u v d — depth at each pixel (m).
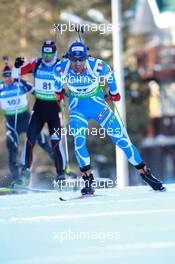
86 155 15.68
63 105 19.08
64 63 15.62
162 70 66.50
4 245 9.38
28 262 8.16
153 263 7.94
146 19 63.84
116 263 7.96
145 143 68.75
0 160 57.19
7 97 23.61
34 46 58.31
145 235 9.81
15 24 58.75
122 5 62.41
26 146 20.70
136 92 62.59
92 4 60.25
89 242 9.44
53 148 20.84
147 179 15.98
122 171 29.38
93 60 15.55
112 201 14.16
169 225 10.59
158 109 68.56
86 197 15.46
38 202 14.98
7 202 15.33
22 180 20.67
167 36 67.12
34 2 59.16
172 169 68.94
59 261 8.14
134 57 65.19
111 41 58.09
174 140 67.88
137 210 12.41
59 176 20.72
